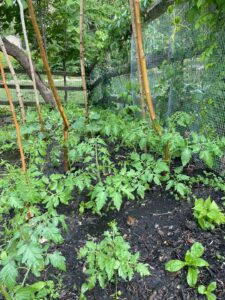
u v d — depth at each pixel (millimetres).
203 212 1996
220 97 2398
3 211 2039
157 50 3525
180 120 2377
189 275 1648
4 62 7012
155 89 3551
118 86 4883
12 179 2201
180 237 1961
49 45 6457
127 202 2350
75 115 3484
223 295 1569
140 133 2334
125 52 4520
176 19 2732
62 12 5875
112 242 1658
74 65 7117
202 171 2674
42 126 2701
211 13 2287
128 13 4051
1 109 5895
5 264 1242
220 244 1873
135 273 1721
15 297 1230
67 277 1716
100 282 1539
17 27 5918
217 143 2221
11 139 3400
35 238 1334
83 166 2883
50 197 2031
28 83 7539
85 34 6395
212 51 2404
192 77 2789
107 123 2555
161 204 2299
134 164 2277
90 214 2236
